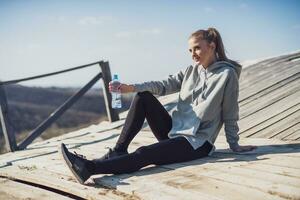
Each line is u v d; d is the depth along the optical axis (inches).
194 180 115.5
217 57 139.6
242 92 271.1
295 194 97.0
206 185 110.0
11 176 156.6
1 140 794.2
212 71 136.4
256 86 278.5
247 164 128.8
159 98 326.6
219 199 97.7
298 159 129.9
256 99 246.8
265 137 176.1
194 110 135.3
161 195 105.3
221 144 170.7
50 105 1605.6
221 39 138.1
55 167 153.9
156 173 126.1
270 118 203.5
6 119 229.3
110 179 123.2
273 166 123.6
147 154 126.7
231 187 106.6
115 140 214.8
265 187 104.0
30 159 182.7
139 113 132.9
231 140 140.3
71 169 119.5
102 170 122.1
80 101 1596.9
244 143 168.1
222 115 138.5
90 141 220.1
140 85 136.7
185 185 111.3
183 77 146.8
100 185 123.2
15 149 229.1
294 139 165.3
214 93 132.8
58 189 129.5
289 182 106.5
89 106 1514.5
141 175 125.0
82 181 120.6
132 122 132.1
